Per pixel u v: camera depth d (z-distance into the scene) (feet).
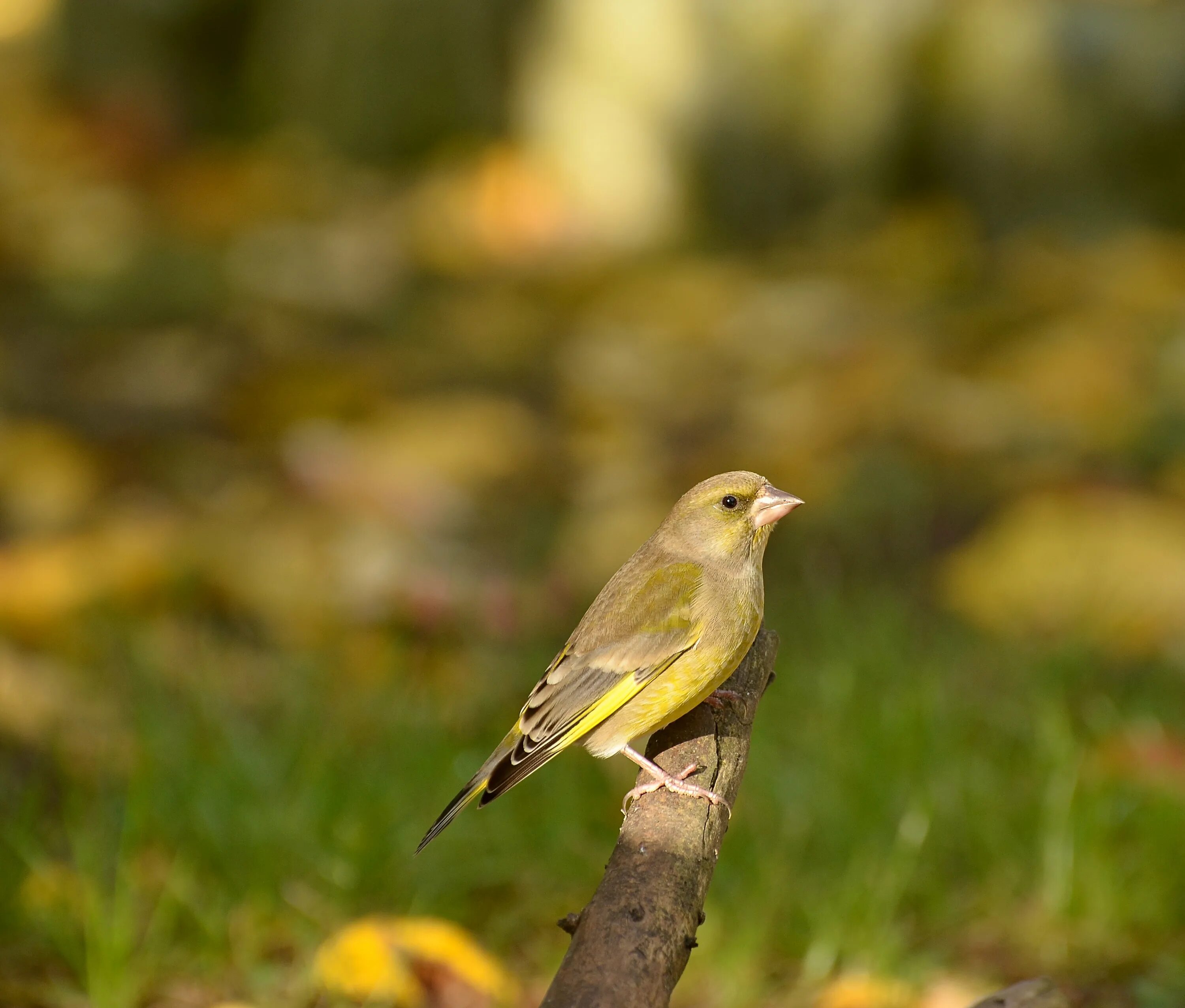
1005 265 66.33
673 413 54.44
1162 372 52.24
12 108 86.22
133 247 71.82
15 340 61.21
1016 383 52.70
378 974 22.03
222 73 87.61
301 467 44.86
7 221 73.72
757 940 23.82
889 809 26.50
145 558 36.50
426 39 81.71
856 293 65.31
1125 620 36.17
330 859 25.30
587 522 44.37
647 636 21.45
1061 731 27.45
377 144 82.64
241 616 36.11
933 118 70.08
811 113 71.36
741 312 63.82
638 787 19.40
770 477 47.09
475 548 42.34
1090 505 40.60
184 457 48.60
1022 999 18.34
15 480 44.68
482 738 29.89
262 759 27.37
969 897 25.86
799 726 29.48
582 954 15.23
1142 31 69.41
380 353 60.29
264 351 60.70
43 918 23.66
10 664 31.65
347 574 36.94
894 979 23.32
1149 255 64.64
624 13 74.59
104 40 88.63
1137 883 25.35
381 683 32.17
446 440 49.39
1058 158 68.80
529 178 75.31
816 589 38.73
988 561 39.04
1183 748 27.48
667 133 73.67
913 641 34.76
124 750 29.40
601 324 64.44
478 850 26.53
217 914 23.99
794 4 71.36
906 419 49.67
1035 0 70.28
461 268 72.69
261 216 78.13
